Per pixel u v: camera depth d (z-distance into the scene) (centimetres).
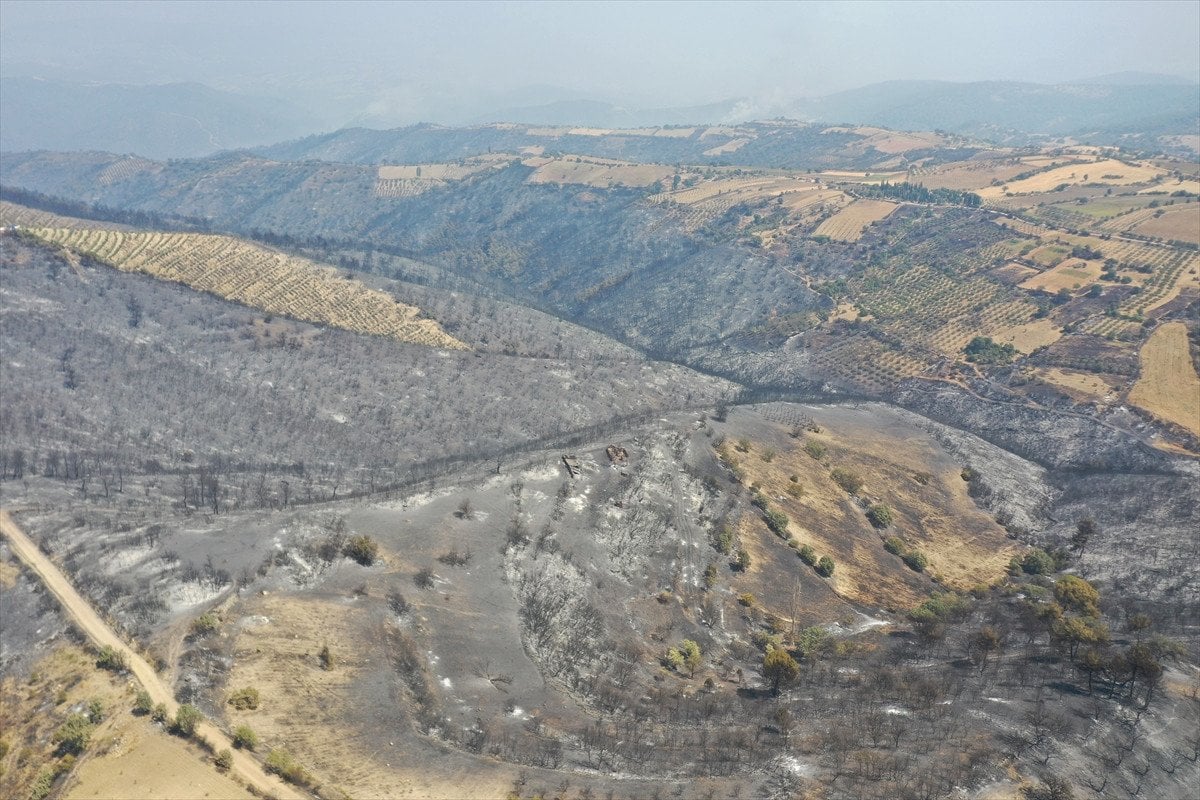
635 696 9712
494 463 15638
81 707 8356
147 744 7775
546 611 10944
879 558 14912
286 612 9981
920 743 8675
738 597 12525
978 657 10769
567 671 9938
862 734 8925
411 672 9312
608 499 14012
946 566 15325
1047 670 10344
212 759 7588
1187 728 8931
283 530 12069
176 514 12950
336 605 10275
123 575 10825
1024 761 8288
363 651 9512
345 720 8419
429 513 12938
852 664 10944
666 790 7875
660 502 14238
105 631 9669
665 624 11488
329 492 15288
